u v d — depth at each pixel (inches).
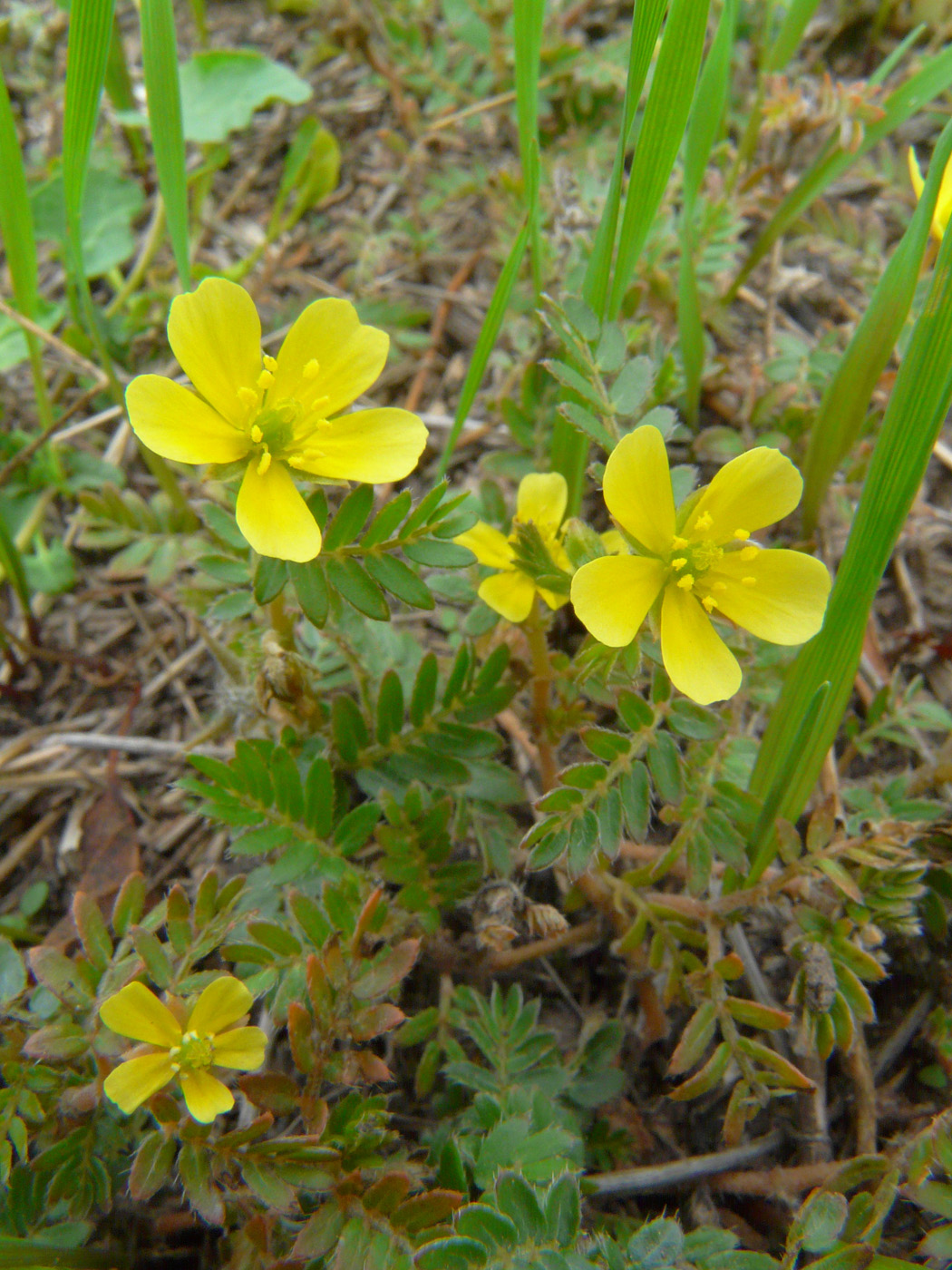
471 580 4.5
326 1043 3.5
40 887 5.3
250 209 7.9
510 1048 4.2
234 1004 3.4
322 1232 3.3
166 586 6.1
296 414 3.4
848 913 4.1
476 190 7.0
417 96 7.9
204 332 3.4
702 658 3.4
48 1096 3.7
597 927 4.6
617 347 4.0
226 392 3.5
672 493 3.4
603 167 6.9
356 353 3.6
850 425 5.1
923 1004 4.7
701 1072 3.8
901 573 6.0
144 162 7.8
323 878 4.1
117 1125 3.7
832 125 6.0
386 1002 4.2
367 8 7.7
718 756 4.0
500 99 7.1
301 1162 3.4
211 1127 3.3
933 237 4.9
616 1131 4.3
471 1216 3.1
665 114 4.1
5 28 8.0
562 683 4.4
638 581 3.3
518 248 4.4
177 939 3.7
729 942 4.7
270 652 4.1
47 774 5.6
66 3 6.8
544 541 4.0
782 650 4.8
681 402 6.1
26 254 5.2
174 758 5.6
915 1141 3.7
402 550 3.7
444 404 6.8
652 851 4.7
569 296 4.1
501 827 4.4
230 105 7.1
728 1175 4.3
